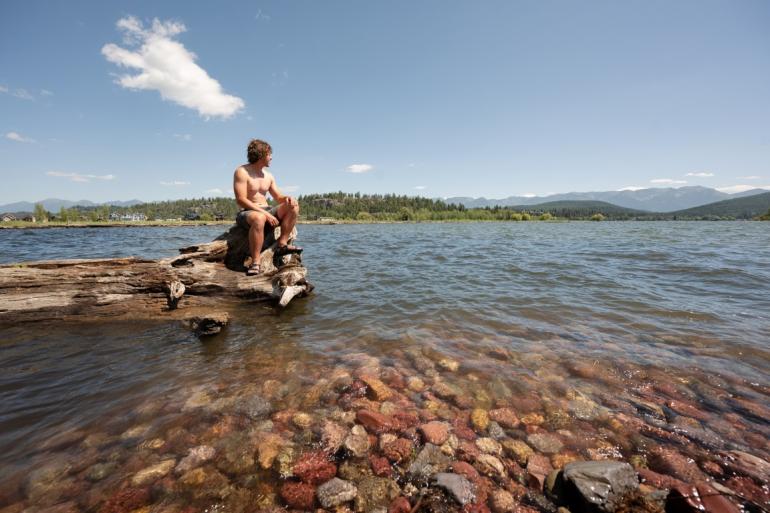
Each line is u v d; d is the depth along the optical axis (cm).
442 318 624
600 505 220
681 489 230
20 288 591
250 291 697
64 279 612
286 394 364
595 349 478
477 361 443
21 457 270
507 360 446
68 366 433
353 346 496
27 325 580
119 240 2742
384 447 285
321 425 313
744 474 250
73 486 243
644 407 338
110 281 629
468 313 654
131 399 354
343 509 228
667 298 748
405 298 767
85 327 577
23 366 432
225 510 227
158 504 230
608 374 404
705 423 312
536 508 229
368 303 728
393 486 246
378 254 1655
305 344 504
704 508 216
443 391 371
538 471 262
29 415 327
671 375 400
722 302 710
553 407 341
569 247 1945
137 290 640
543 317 627
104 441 289
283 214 752
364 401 352
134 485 244
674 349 474
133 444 286
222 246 751
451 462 270
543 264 1266
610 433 302
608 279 959
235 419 320
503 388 376
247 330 566
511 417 326
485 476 256
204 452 277
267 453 277
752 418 319
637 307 682
